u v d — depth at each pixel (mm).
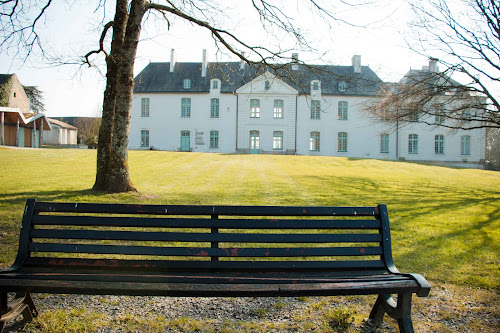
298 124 43375
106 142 10992
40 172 16000
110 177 10633
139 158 25625
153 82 45062
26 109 55281
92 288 2842
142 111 44594
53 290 2844
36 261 3316
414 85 16266
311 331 3354
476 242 6574
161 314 3646
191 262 3385
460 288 4473
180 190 12094
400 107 16938
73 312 3604
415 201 11469
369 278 3229
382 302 3381
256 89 43031
